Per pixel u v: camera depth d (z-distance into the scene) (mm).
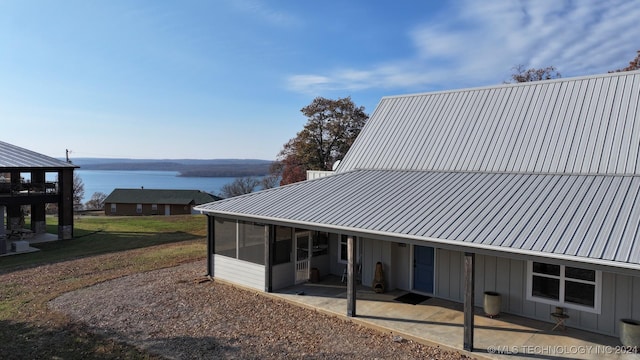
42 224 26719
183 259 19125
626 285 9562
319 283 14391
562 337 9703
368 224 10516
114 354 9195
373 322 10711
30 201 23578
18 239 24016
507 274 11281
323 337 10070
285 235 13961
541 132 13734
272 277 13508
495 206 10281
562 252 7633
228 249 14797
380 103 19719
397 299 12570
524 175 12453
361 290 13547
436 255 12695
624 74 13711
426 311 11523
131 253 20766
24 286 14844
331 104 40219
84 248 22375
